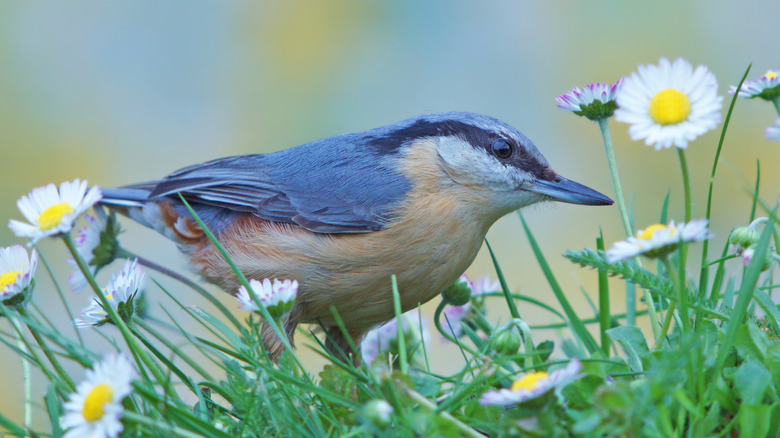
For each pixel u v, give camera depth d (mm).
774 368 5016
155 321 6855
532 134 18375
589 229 15242
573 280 14266
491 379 5328
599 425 4316
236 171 8930
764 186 15203
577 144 17438
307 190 8344
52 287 14828
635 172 16172
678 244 4586
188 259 8938
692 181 15469
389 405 4672
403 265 8078
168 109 19312
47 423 11781
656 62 18000
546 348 6340
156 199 9094
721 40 17781
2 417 5016
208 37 20297
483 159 8359
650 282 5355
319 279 8117
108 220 8477
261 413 5453
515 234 15445
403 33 20047
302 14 20125
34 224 5438
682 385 4934
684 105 4938
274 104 19344
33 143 18141
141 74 19875
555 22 19453
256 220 8508
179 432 4520
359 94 19469
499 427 4668
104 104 19125
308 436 5246
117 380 4395
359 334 8789
